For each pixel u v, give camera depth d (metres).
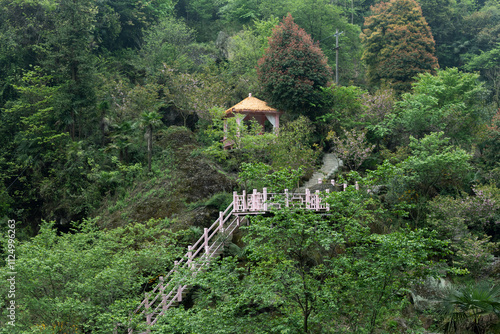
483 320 13.55
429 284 17.12
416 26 37.69
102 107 29.50
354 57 44.78
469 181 24.33
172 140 27.06
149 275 16.61
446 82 30.22
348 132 26.30
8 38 31.98
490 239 20.70
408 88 35.06
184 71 35.91
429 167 22.11
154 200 23.34
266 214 18.48
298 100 28.83
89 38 35.12
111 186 26.19
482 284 13.95
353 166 27.62
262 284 11.20
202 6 49.62
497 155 23.45
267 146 23.47
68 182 26.75
